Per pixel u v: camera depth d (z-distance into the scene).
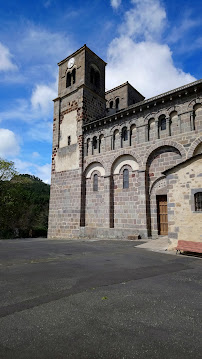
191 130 15.80
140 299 5.25
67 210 23.20
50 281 6.58
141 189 17.89
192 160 12.66
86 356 3.16
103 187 20.98
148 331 3.84
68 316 4.35
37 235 36.50
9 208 32.06
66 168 24.30
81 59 25.70
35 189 62.34
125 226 18.78
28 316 4.34
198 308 4.79
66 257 10.43
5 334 3.71
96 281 6.59
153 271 7.89
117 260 9.71
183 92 16.31
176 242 12.51
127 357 3.15
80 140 23.44
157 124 17.70
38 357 3.12
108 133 21.25
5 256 10.75
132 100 31.50
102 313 4.50
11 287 6.04
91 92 25.38
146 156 18.00
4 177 31.19
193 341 3.54
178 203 12.81
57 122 26.50
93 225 21.12
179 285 6.32
